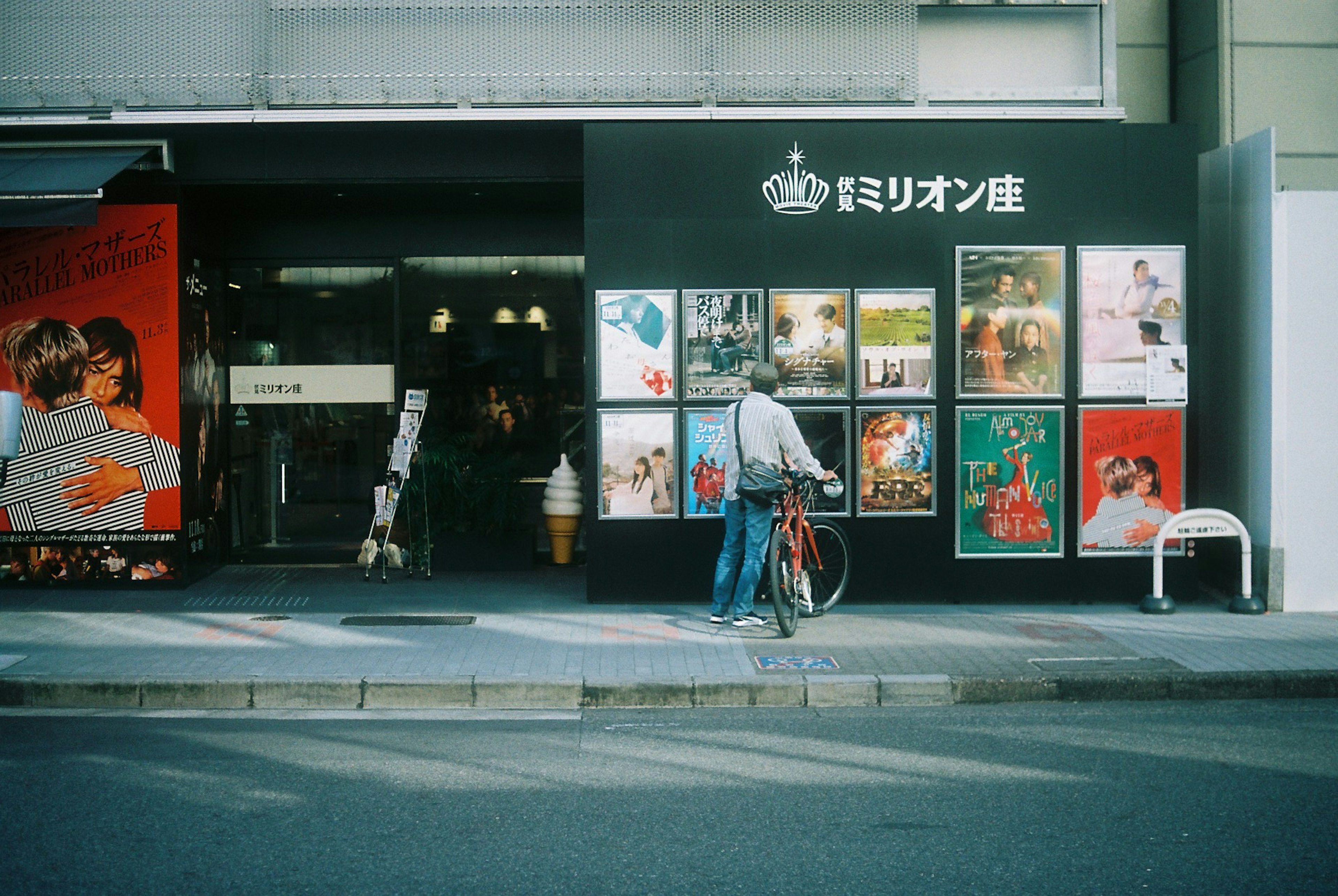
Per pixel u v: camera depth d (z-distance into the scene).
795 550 8.58
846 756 5.99
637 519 9.39
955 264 9.32
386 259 11.30
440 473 11.00
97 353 9.91
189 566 10.16
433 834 4.86
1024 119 9.53
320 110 9.70
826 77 9.66
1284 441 9.06
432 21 9.73
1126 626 8.58
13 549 9.98
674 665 7.45
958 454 9.38
